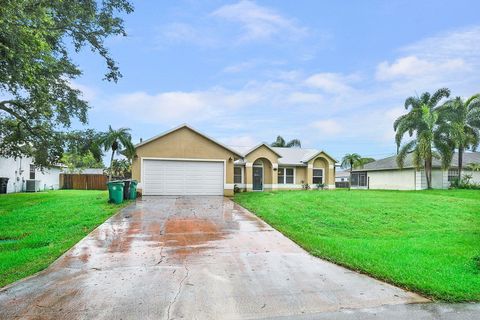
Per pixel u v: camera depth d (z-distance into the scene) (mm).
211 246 7320
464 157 31234
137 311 4098
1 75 9828
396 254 6598
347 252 6637
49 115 17078
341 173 51688
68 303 4332
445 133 25359
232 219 10695
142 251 6902
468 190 23234
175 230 8984
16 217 11609
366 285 4980
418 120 25812
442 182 28266
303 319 3930
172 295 4578
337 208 12594
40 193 24156
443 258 6344
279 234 8547
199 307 4215
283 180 26812
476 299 4461
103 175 32969
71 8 14078
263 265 5949
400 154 26594
